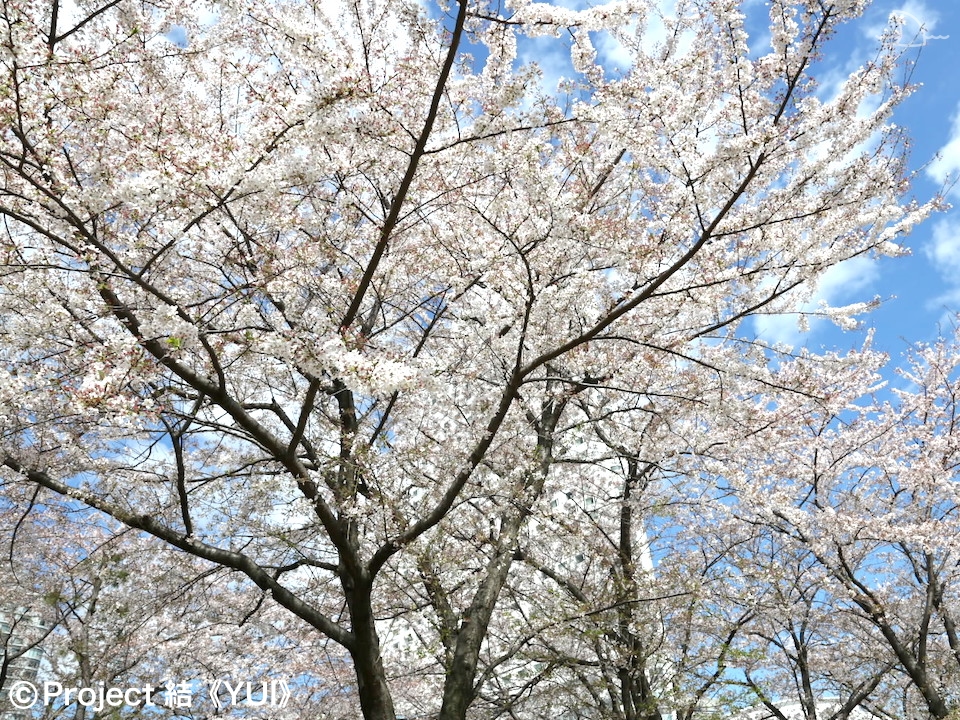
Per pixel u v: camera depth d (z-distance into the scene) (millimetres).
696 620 8445
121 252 5746
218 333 5262
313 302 6270
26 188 4746
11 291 4719
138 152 4531
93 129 4863
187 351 5230
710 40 6672
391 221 4996
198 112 6133
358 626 6211
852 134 5781
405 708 9703
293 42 4480
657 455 8141
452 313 7656
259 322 6305
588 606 7363
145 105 4930
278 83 6148
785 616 9258
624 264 5961
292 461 5746
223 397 5391
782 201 5957
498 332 7125
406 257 6605
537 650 8227
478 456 6141
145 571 8383
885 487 10812
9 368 4926
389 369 4402
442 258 6500
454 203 6180
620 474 9242
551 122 5188
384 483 7016
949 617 10008
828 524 8844
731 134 5480
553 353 5836
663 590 8219
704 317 7527
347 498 6285
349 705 9352
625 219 6566
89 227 5148
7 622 9766
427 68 5465
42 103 4355
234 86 6562
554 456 8945
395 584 7422
